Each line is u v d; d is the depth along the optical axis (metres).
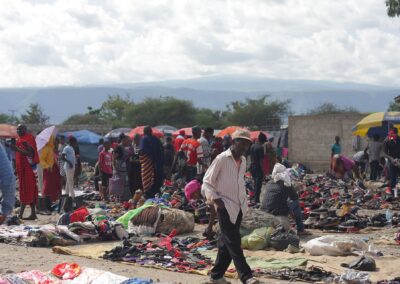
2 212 5.86
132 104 89.75
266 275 8.99
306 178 25.73
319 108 98.44
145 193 16.77
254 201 18.47
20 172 15.66
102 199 21.39
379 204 18.36
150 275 8.98
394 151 20.66
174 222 13.10
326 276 8.83
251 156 18.47
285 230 11.51
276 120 86.31
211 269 8.63
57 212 17.73
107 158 21.39
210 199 8.12
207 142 18.52
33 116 93.56
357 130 30.88
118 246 10.77
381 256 10.38
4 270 8.98
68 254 10.85
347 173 24.97
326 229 14.16
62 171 19.28
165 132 44.09
